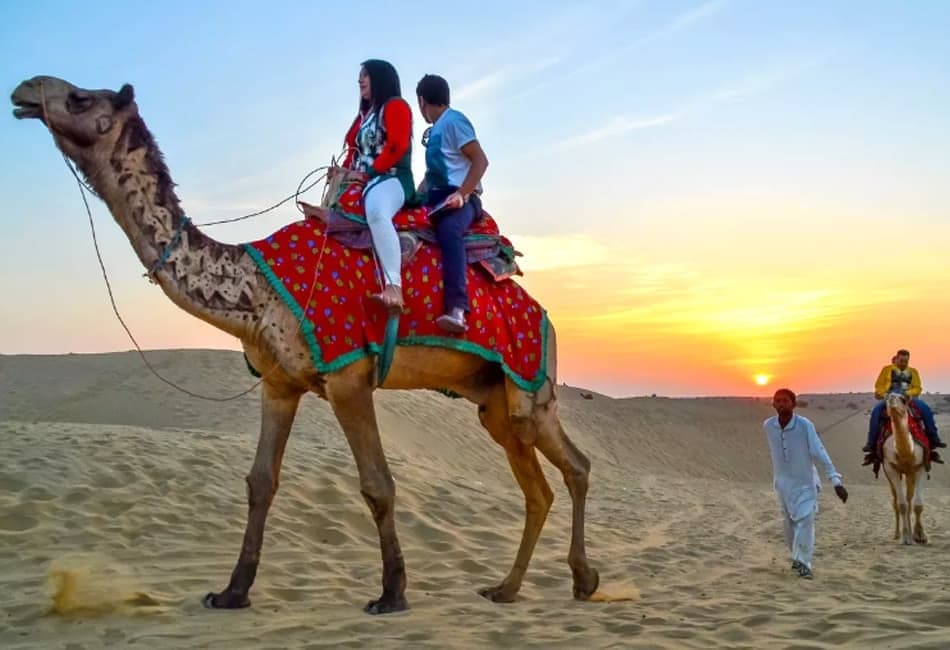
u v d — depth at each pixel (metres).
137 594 6.74
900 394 12.85
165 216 6.39
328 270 6.59
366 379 6.61
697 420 41.53
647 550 11.24
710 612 6.96
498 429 7.54
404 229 6.80
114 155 6.30
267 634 5.96
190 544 8.73
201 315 6.45
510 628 6.25
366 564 8.70
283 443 6.91
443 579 8.38
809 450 9.63
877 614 6.58
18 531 8.65
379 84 6.94
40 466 10.40
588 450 32.62
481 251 7.14
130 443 12.10
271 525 9.78
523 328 7.37
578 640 5.99
